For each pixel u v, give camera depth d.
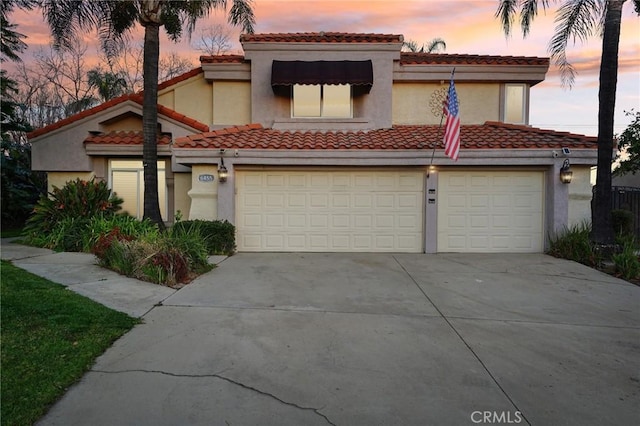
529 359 4.66
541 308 6.63
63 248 10.31
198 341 4.95
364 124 14.43
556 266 9.93
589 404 3.73
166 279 7.57
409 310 6.38
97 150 13.05
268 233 12.07
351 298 7.00
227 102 15.05
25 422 3.25
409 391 3.89
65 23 12.31
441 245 11.99
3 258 9.04
